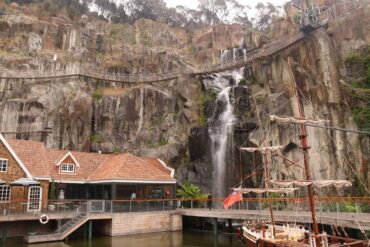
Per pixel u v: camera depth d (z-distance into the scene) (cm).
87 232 2928
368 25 4316
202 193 4306
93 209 3005
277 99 4434
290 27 5725
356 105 3872
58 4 9350
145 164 3859
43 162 3509
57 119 4838
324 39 4166
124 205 3162
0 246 2522
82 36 7238
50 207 3123
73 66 6166
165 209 3469
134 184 3672
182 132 5022
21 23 6869
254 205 4075
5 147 3194
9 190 3139
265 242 2072
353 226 2109
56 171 3631
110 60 6975
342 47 4250
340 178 3734
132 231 3100
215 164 4731
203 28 8456
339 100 3953
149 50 7012
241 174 4434
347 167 3741
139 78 6100
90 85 5844
